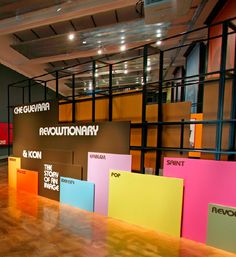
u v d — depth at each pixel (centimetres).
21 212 298
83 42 567
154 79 949
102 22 591
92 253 196
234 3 384
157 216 244
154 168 314
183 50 715
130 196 266
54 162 357
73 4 399
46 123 374
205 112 275
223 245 204
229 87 254
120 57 707
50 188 362
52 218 278
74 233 236
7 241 218
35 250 201
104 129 299
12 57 772
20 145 430
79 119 400
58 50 625
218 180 212
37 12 429
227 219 204
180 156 302
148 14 352
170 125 301
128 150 278
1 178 525
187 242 219
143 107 292
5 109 834
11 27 477
